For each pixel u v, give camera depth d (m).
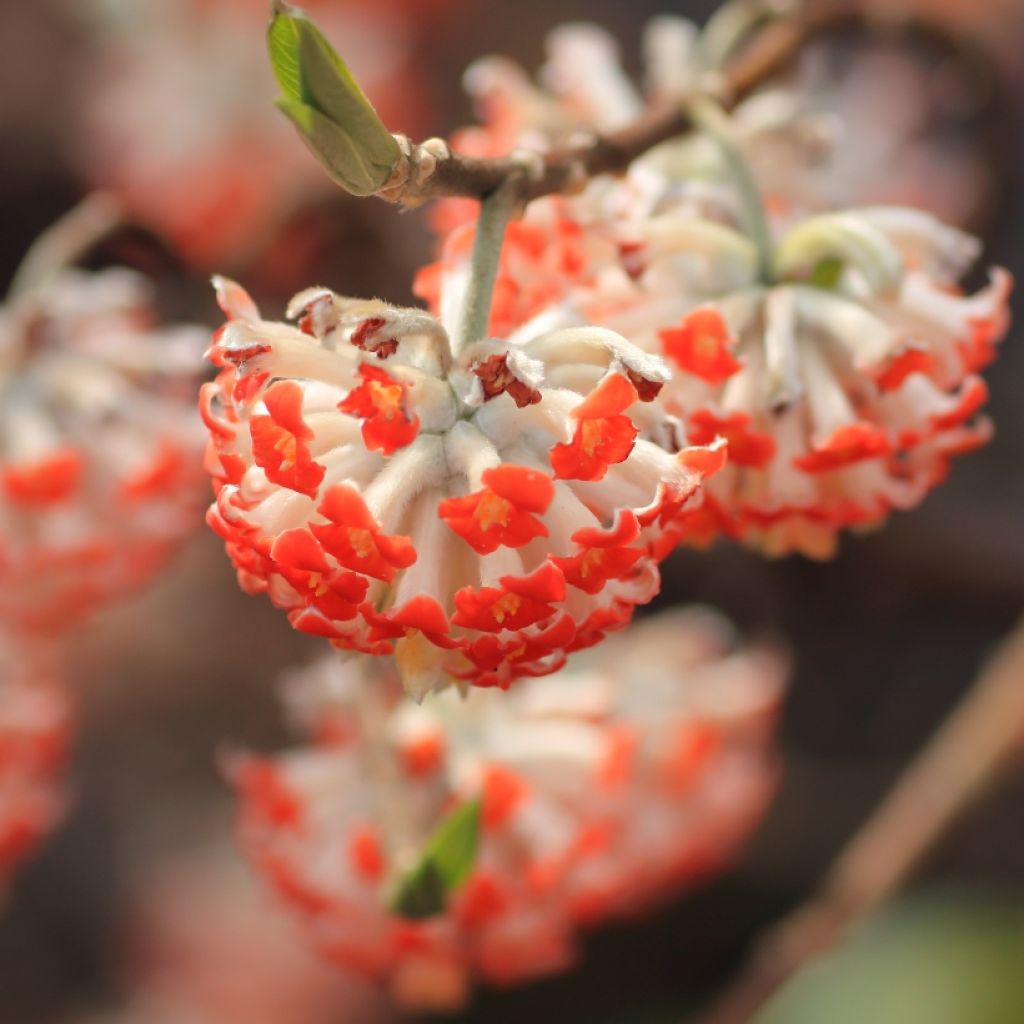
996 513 0.94
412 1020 0.97
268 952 0.99
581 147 0.45
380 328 0.41
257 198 0.83
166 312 0.71
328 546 0.40
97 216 0.54
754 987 0.62
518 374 0.41
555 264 0.45
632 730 0.52
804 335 0.45
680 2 1.29
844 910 0.61
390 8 0.98
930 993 0.83
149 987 1.01
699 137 0.49
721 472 0.45
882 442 0.44
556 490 0.41
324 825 0.51
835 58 0.83
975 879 0.94
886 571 0.95
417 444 0.42
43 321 0.52
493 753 0.51
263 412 0.41
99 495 0.52
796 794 1.00
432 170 0.41
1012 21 0.89
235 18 0.88
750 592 0.97
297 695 0.53
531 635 0.41
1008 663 0.59
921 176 0.80
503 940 0.51
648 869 0.55
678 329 0.44
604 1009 0.97
